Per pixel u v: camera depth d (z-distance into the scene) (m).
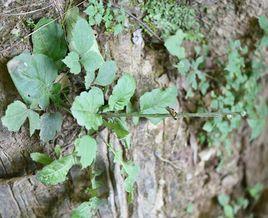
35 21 0.43
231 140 0.56
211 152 0.54
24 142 0.44
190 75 0.50
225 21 0.49
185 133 0.51
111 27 0.44
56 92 0.42
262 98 0.57
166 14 0.46
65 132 0.44
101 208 0.46
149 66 0.48
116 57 0.45
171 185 0.51
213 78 0.52
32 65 0.40
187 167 0.52
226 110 0.52
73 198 0.46
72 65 0.40
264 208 0.64
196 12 0.48
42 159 0.42
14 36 0.42
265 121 0.59
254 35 0.52
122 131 0.43
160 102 0.45
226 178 0.58
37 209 0.46
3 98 0.42
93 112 0.42
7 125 0.40
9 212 0.45
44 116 0.42
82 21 0.41
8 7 0.42
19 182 0.44
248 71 0.54
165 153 0.50
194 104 0.51
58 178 0.41
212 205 0.57
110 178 0.46
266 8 0.48
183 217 0.54
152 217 0.50
